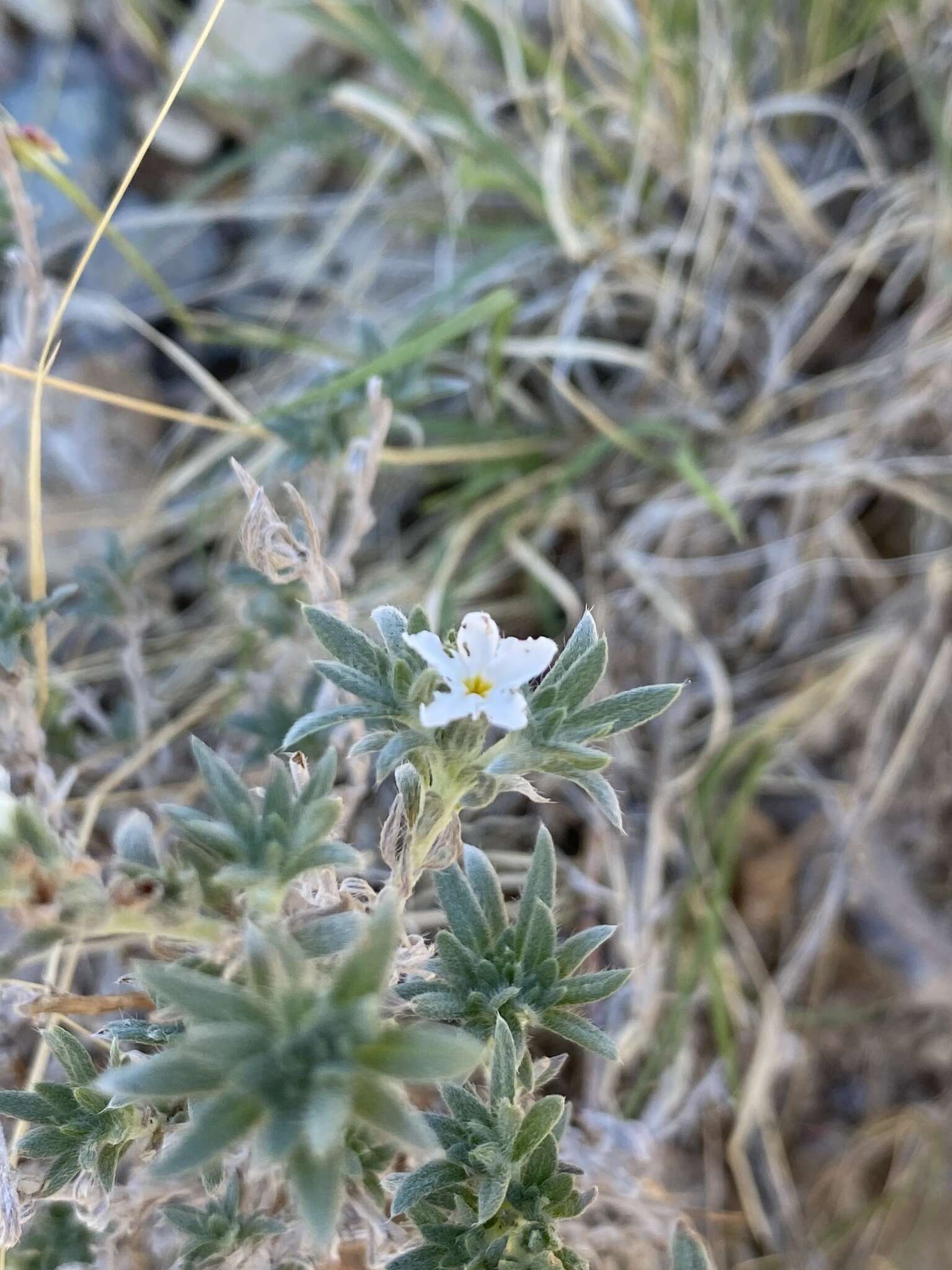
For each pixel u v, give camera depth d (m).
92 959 0.10
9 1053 0.08
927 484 0.14
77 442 0.13
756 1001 0.12
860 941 0.13
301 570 0.08
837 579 0.14
